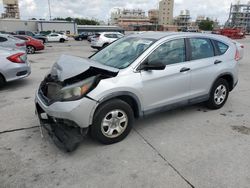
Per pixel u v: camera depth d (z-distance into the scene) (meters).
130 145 3.46
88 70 3.27
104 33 18.64
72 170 2.89
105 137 3.37
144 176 2.79
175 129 3.99
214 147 3.42
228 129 4.01
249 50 18.41
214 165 3.00
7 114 4.58
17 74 6.44
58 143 3.23
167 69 3.80
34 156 3.17
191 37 4.24
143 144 3.49
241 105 5.21
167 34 4.09
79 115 3.04
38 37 30.53
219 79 4.69
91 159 3.11
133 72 3.46
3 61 6.14
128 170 2.90
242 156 3.20
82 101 3.02
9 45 11.82
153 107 3.75
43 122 3.57
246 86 6.95
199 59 4.30
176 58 3.99
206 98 4.57
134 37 4.32
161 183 2.67
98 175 2.80
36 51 17.61
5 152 3.25
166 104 3.90
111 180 2.72
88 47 23.38
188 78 4.09
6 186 2.61
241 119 4.43
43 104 3.34
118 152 3.28
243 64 11.12
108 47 4.49
